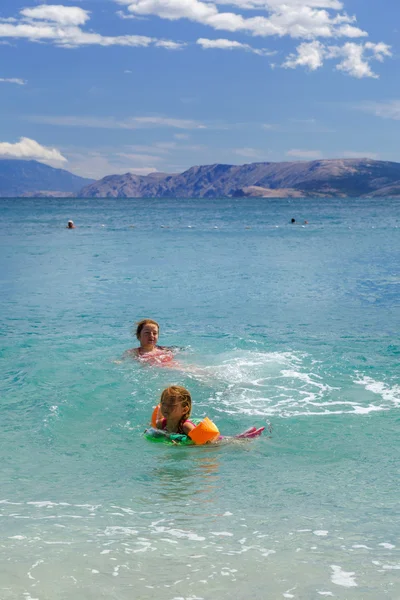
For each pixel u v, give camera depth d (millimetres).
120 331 12055
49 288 17859
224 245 33531
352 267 23188
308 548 3992
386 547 3994
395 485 5176
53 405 7578
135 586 3514
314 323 12852
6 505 4762
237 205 145750
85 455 6031
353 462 5781
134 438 6578
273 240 37250
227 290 17484
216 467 5715
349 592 3438
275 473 5523
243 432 6742
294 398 7938
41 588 3492
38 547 4000
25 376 8852
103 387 8414
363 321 13031
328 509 4676
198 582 3561
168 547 4008
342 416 7199
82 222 61406
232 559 3836
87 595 3418
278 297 16281
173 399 6590
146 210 104125
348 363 9594
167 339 11305
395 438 6441
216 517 4527
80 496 4965
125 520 4461
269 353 10250
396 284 18609
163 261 25281
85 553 3918
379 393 8086
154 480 5355
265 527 4328
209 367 9398
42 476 5441
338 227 52625
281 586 3512
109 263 24484
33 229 49125
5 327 12438
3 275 20781
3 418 7105
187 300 15820
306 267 23172
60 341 11141
